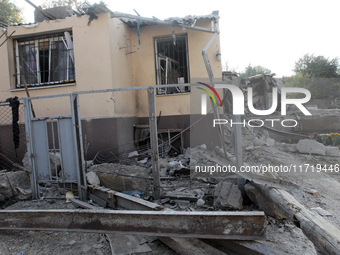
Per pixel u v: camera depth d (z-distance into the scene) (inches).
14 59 263.4
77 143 150.1
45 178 158.2
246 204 127.6
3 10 490.6
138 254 93.6
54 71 258.2
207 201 136.1
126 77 278.1
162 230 93.1
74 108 148.9
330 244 62.4
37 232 113.4
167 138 275.1
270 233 100.0
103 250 98.6
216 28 257.6
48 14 259.8
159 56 301.1
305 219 75.8
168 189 158.9
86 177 155.9
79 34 242.8
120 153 235.6
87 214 102.0
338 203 126.6
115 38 250.7
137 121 293.9
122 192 150.0
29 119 157.8
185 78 300.2
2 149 238.4
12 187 159.2
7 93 258.5
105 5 225.8
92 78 239.6
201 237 88.3
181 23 244.1
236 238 85.1
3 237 110.7
